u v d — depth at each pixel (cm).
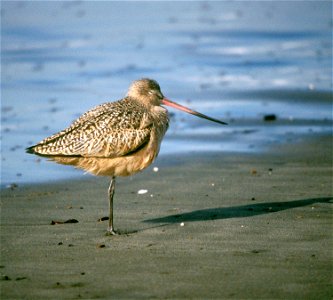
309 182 1555
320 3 4047
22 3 3897
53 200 1445
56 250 1134
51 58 2891
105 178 1622
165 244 1158
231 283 985
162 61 2847
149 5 4012
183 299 936
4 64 2809
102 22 3572
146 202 1419
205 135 2009
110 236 1208
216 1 4162
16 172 1666
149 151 1282
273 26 3475
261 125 2097
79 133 1248
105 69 2725
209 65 2800
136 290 965
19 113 2169
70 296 948
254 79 2595
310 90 2453
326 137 1970
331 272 1023
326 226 1247
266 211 1344
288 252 1110
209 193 1477
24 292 962
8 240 1188
